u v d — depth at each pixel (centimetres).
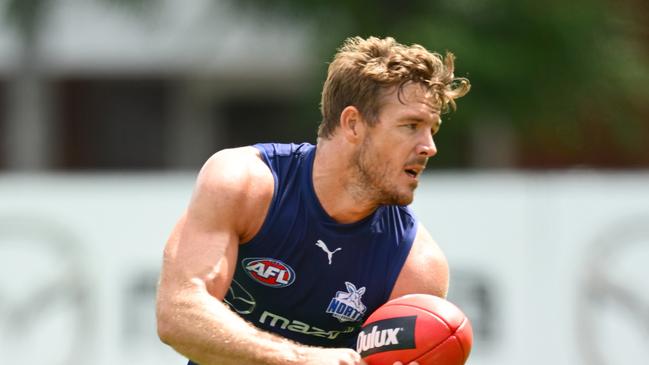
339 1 3766
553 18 3656
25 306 2411
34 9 4491
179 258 1205
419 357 1205
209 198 1224
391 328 1218
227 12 4375
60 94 5784
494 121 3803
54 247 2408
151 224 2386
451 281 2291
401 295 1290
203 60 5506
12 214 2430
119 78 5794
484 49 3569
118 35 5506
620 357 2227
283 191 1259
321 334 1331
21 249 2420
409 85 1212
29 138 5225
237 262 1277
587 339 2241
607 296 2241
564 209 2270
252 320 1339
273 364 1141
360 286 1285
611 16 3812
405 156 1221
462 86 1250
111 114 5872
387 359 1213
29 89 5212
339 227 1257
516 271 2272
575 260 2258
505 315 2266
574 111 3856
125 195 2395
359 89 1222
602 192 2261
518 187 2289
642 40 4056
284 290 1284
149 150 5897
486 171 4653
